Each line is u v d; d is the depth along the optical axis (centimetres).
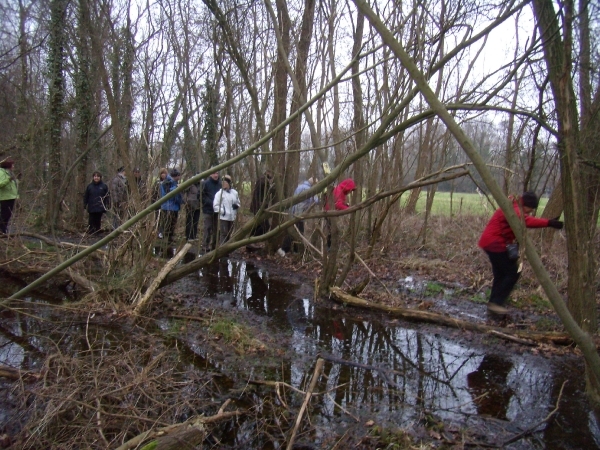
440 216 1256
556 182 831
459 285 744
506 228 585
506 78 363
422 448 315
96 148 1285
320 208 643
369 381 430
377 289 719
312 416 366
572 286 469
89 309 573
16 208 822
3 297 619
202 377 412
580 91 490
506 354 492
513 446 332
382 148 673
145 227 616
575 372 452
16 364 423
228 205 958
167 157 703
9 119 1101
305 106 390
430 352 497
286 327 561
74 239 1022
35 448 297
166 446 273
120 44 729
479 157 183
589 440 341
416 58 401
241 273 830
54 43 1008
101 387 347
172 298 647
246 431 343
